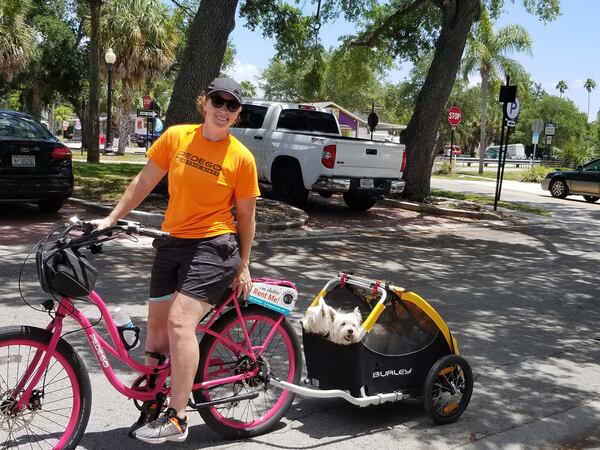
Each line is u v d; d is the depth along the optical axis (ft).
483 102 124.88
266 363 12.89
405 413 14.53
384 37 66.08
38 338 10.78
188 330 11.19
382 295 13.24
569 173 73.31
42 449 11.20
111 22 109.50
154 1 112.47
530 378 17.28
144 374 11.77
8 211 36.27
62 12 123.75
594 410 15.40
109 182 46.44
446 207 51.96
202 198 11.50
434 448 12.87
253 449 12.32
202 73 41.52
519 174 119.65
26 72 118.21
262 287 12.59
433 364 13.97
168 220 11.72
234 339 12.65
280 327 13.19
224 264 11.55
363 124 157.38
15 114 34.78
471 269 30.89
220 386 12.47
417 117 53.98
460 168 139.85
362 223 42.73
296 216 39.86
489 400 15.62
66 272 10.63
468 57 126.31
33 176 33.04
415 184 53.88
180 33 115.34
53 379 12.21
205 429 13.10
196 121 41.86
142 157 102.42
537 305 25.00
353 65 69.51
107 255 27.37
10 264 24.82
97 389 14.58
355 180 41.75
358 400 12.99
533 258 34.94
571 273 31.55
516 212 54.49
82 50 121.80
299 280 26.03
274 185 45.32
